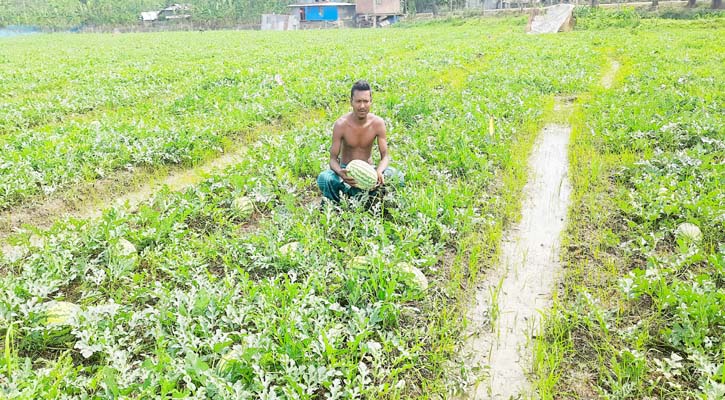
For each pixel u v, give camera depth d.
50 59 26.52
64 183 7.70
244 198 6.53
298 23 72.75
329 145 8.34
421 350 4.09
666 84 12.88
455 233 5.79
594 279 5.00
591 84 13.87
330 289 4.61
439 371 3.87
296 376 3.55
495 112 10.26
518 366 3.99
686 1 47.44
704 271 4.97
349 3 73.19
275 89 13.54
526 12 54.38
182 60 24.73
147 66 20.89
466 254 5.52
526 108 11.02
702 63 16.72
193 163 8.77
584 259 5.38
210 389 3.42
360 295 4.48
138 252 5.57
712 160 7.42
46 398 3.32
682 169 6.86
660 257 5.07
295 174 7.59
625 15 39.19
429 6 74.31
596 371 3.87
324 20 72.25
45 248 5.23
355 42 33.34
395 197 6.28
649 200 6.07
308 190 7.29
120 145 8.69
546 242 5.83
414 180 6.81
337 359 3.84
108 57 26.94
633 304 4.54
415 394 3.74
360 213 5.85
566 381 3.78
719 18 35.34
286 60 22.55
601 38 28.47
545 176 7.80
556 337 4.08
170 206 6.44
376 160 7.53
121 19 77.31
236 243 5.30
